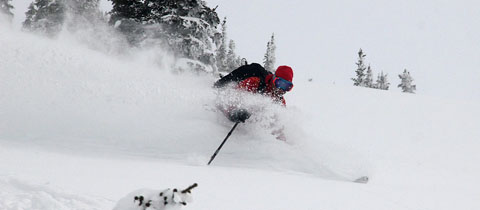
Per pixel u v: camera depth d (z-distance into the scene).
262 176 5.11
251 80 7.02
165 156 6.14
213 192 3.56
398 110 17.19
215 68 19.53
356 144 10.32
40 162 4.39
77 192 2.93
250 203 3.29
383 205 3.89
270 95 7.09
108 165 4.74
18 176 3.17
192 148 6.60
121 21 19.86
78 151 5.77
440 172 7.88
